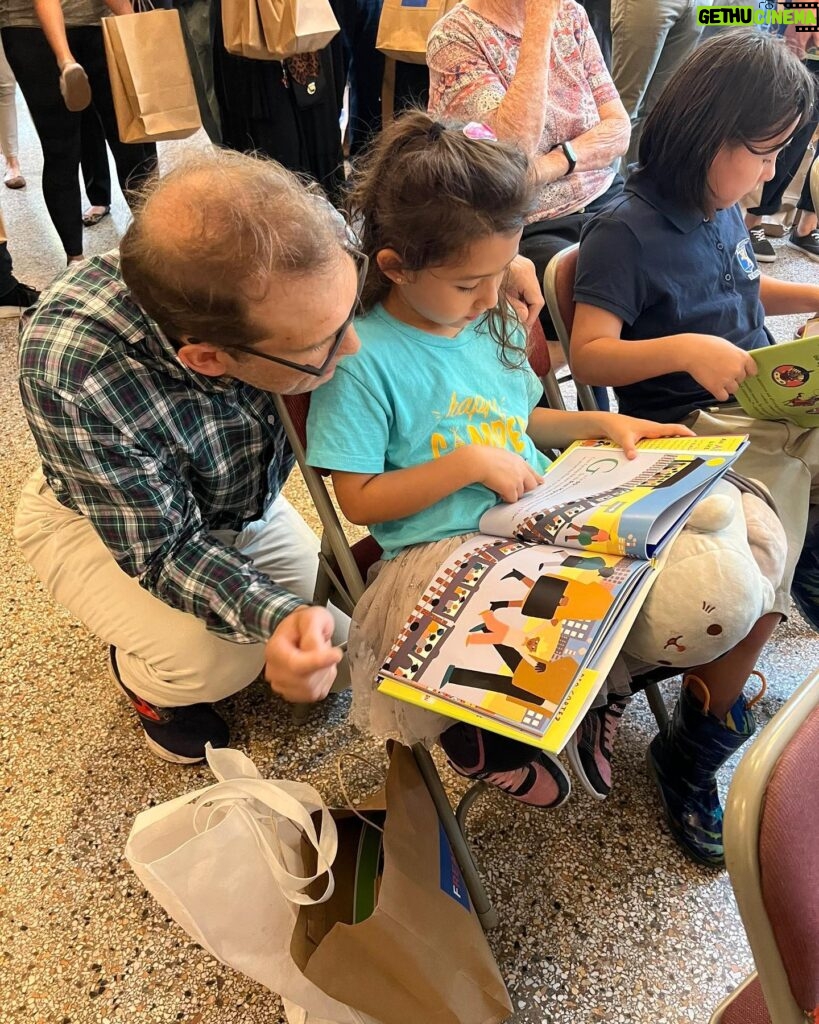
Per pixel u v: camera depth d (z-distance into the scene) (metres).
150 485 0.98
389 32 2.44
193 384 0.99
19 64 2.48
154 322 0.87
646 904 1.15
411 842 0.88
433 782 1.03
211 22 2.41
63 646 1.59
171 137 2.46
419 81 2.61
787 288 1.41
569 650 0.77
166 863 0.76
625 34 2.49
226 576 0.99
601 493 0.95
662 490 0.89
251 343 0.76
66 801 1.31
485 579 0.89
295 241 0.71
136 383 0.95
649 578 0.83
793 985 0.54
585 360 1.20
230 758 0.92
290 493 2.02
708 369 1.07
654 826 1.25
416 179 0.85
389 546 1.02
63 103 2.57
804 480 1.19
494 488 0.98
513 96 1.57
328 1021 0.93
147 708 1.33
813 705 0.56
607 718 1.12
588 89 1.80
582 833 1.24
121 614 1.22
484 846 1.23
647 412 1.33
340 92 2.64
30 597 1.71
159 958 1.10
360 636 1.00
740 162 1.12
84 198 3.65
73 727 1.44
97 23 2.54
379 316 1.00
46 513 1.23
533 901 1.16
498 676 0.78
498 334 1.08
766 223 3.24
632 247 1.19
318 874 0.80
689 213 1.20
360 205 0.96
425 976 0.81
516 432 1.09
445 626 0.85
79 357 0.91
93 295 0.93
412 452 1.01
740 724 1.11
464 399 1.02
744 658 1.05
